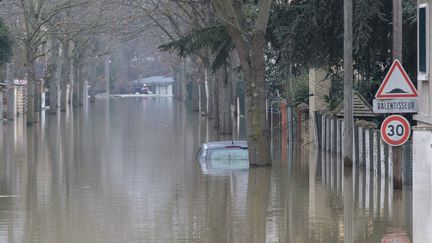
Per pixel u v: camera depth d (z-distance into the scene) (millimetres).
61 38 104375
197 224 26688
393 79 31141
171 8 83062
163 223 26891
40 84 121062
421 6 35562
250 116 43781
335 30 49781
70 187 36469
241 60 43562
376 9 45281
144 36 133000
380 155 38375
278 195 33156
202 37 52656
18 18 109062
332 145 50781
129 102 173250
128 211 29516
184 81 159375
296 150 54906
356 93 48781
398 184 33750
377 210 28828
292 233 25078
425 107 35469
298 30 49281
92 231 25594
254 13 50031
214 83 80500
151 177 39906
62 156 51812
